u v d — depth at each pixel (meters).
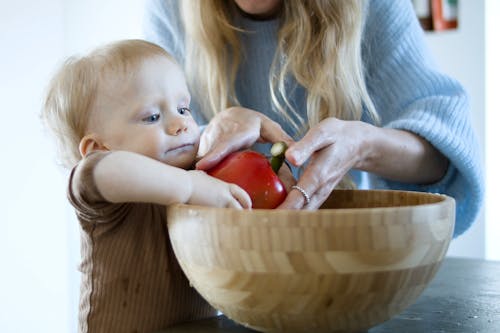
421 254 0.69
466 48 2.85
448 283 1.11
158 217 0.94
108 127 0.98
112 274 0.91
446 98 1.24
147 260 0.92
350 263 0.66
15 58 2.47
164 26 1.45
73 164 1.06
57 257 2.62
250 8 1.21
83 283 0.93
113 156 0.78
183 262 0.76
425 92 1.27
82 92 1.00
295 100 1.37
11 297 2.54
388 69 1.32
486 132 2.84
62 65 1.06
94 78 0.99
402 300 0.71
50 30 2.56
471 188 1.23
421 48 1.33
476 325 0.84
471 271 1.21
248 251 0.68
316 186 0.93
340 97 1.25
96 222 0.87
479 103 2.85
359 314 0.70
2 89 2.46
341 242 0.66
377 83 1.35
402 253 0.68
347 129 1.01
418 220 0.68
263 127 1.04
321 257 0.66
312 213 0.66
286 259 0.67
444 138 1.15
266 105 1.40
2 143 2.49
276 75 1.35
